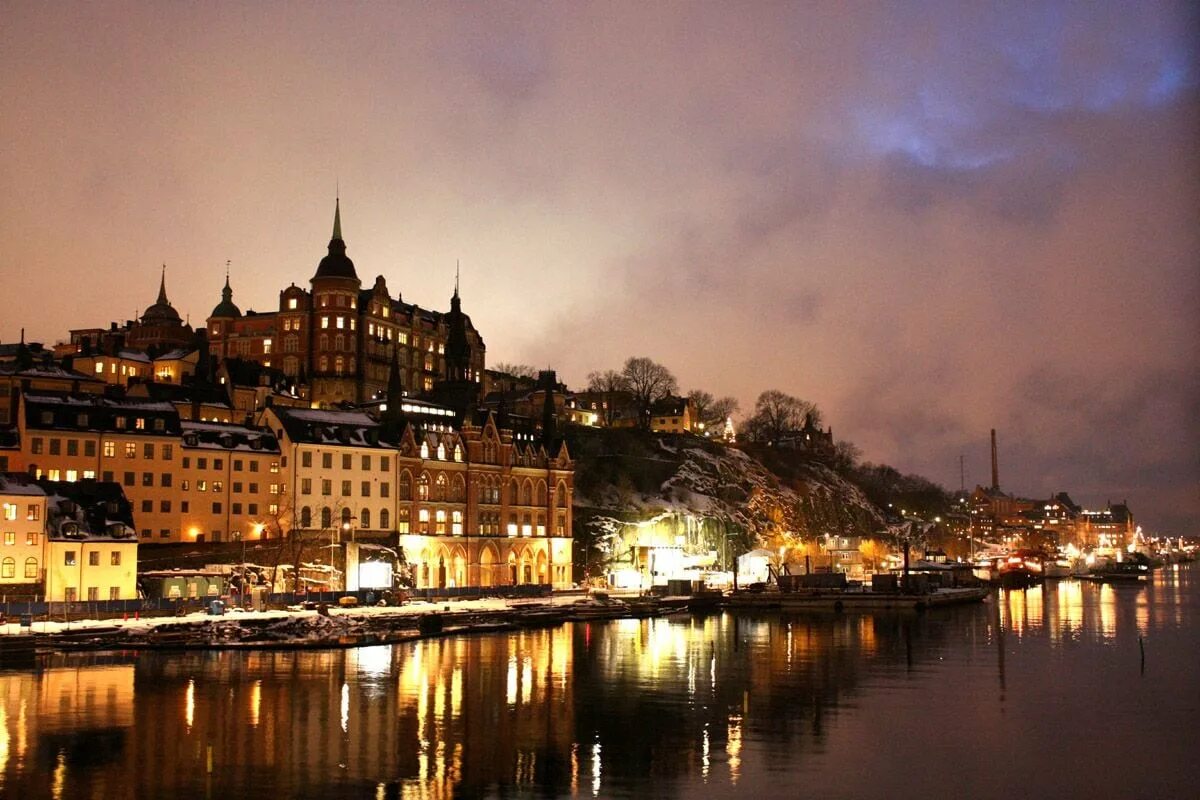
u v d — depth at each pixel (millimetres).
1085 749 66875
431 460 191500
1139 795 57344
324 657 103250
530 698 82625
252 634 114625
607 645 121000
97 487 143000
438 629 126562
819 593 198625
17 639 95750
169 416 163500
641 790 57125
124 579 137750
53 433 151750
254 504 168750
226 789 56219
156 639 110250
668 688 88438
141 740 66312
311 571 160750
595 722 73750
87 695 80688
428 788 57062
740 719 75500
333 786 57156
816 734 70750
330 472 175250
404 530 185875
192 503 162750
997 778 60156
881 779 59625
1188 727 73500
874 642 127375
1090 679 95500
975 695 86312
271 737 67625
